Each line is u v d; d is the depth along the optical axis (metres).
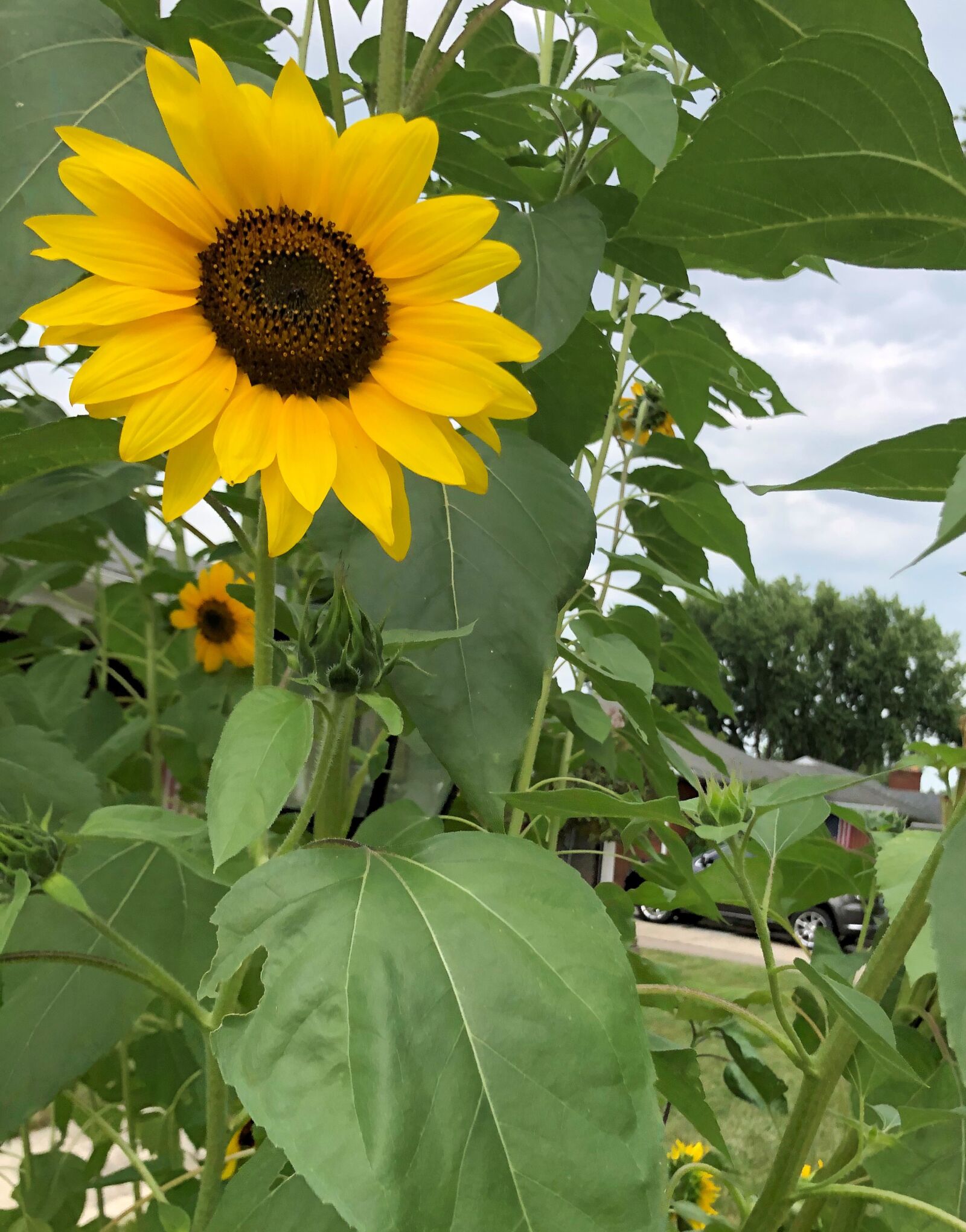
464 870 0.78
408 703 0.92
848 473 0.97
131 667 2.35
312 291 0.89
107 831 0.88
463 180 1.34
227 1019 0.68
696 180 0.93
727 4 0.97
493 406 0.92
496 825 0.89
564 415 1.41
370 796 1.71
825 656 26.08
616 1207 0.62
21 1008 1.13
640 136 1.06
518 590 0.98
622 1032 0.68
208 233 0.89
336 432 0.88
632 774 1.92
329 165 0.92
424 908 0.73
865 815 1.99
